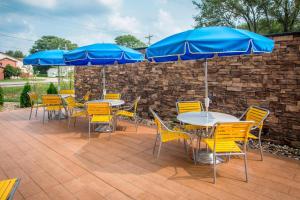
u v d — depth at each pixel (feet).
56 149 14.66
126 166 12.02
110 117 17.21
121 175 11.00
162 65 22.18
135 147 14.96
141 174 11.08
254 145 15.31
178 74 20.97
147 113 24.23
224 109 17.94
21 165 12.23
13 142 16.16
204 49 9.25
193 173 11.12
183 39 9.55
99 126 19.85
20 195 9.30
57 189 9.75
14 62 172.96
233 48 9.23
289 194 9.16
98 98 29.37
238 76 16.90
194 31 10.44
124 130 19.24
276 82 15.10
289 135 14.84
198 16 67.05
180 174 11.03
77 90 32.68
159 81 22.66
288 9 52.06
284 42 14.52
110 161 12.69
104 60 19.02
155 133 18.30
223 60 17.65
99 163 12.43
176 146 15.08
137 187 9.86
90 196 9.20
